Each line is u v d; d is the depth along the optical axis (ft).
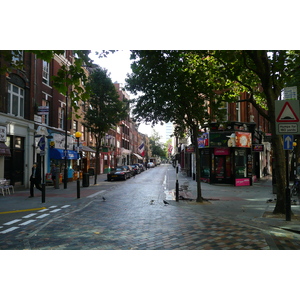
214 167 76.02
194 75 39.83
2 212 33.50
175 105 40.93
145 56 33.94
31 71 65.77
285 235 22.17
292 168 75.92
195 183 78.38
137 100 43.27
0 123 54.03
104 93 78.48
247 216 30.40
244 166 74.69
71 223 26.81
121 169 96.99
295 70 32.19
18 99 62.39
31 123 65.72
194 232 22.94
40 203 40.73
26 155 63.93
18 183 61.87
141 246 18.99
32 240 20.75
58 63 83.56
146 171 168.55
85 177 69.41
